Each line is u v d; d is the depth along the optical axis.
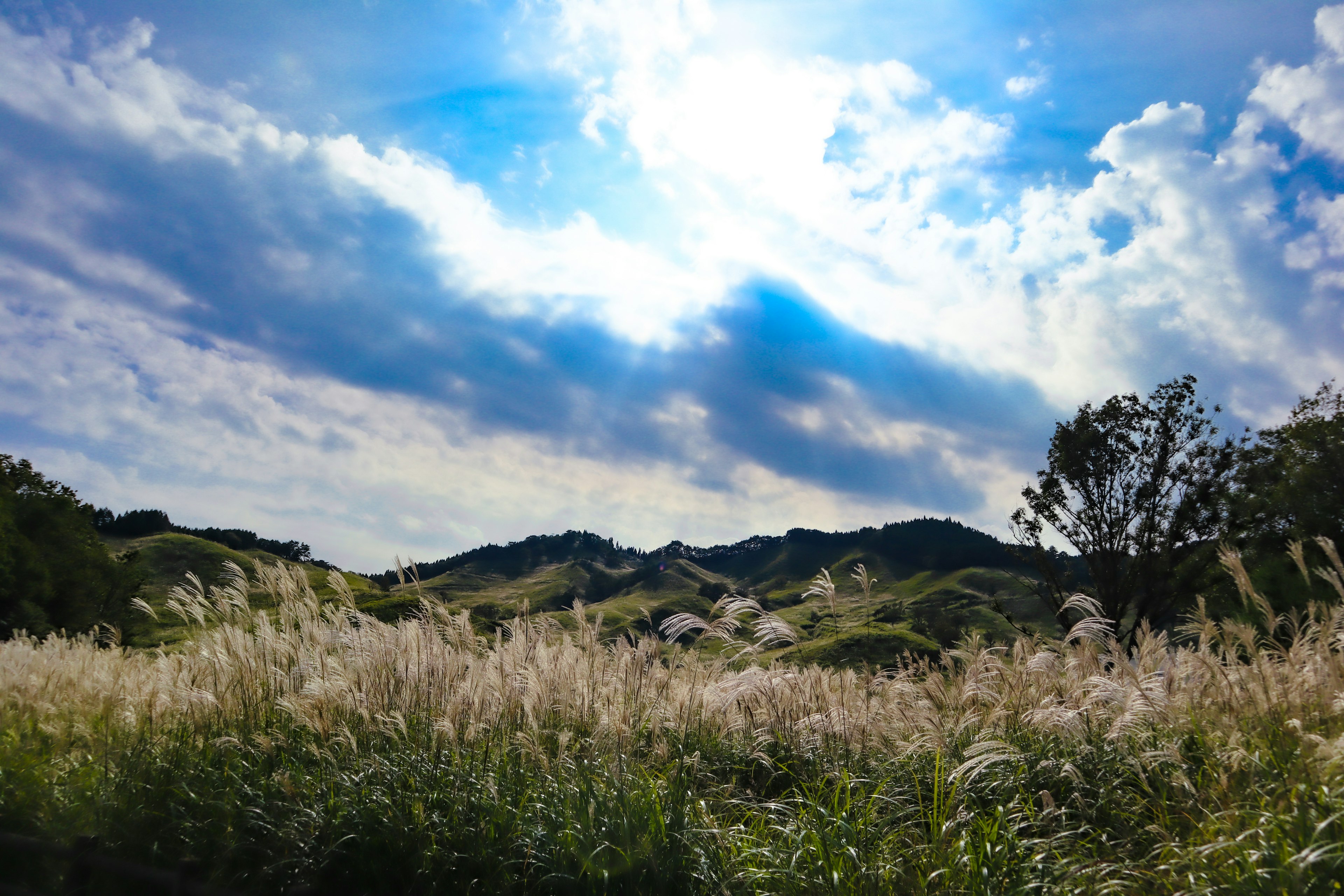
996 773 5.34
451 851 4.50
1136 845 4.40
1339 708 5.06
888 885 3.88
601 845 4.23
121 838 4.70
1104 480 22.00
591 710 6.85
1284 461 20.03
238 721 6.52
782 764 6.22
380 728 6.24
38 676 8.07
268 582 7.89
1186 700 6.23
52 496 38.97
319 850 4.49
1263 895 3.42
